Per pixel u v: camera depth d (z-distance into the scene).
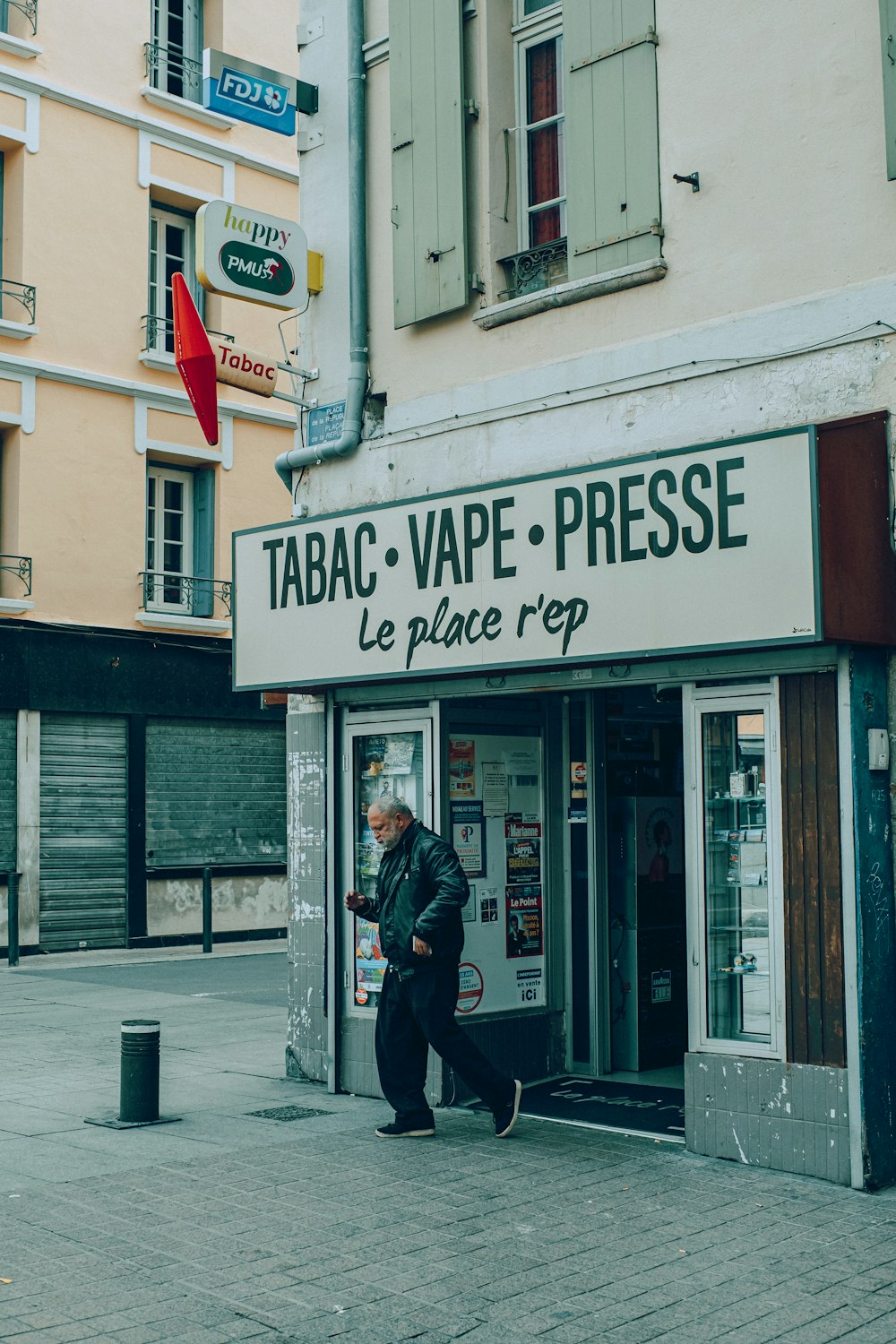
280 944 18.38
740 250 6.63
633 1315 4.48
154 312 18.80
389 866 6.99
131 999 12.52
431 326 8.07
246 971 15.10
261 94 8.55
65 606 17.17
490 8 7.94
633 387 7.00
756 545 5.88
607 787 8.62
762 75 6.57
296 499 8.77
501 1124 6.83
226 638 18.88
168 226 19.09
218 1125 7.18
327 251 8.69
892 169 6.00
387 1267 4.92
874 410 6.09
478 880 7.93
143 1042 7.24
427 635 7.25
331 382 8.62
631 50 7.05
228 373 8.30
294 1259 5.00
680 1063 8.82
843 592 5.77
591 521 6.51
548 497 6.71
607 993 8.44
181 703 18.17
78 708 17.06
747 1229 5.35
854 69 6.25
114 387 17.77
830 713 6.10
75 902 17.06
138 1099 7.21
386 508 7.53
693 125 6.83
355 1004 8.12
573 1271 4.88
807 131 6.41
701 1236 5.27
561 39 7.85
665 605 6.20
